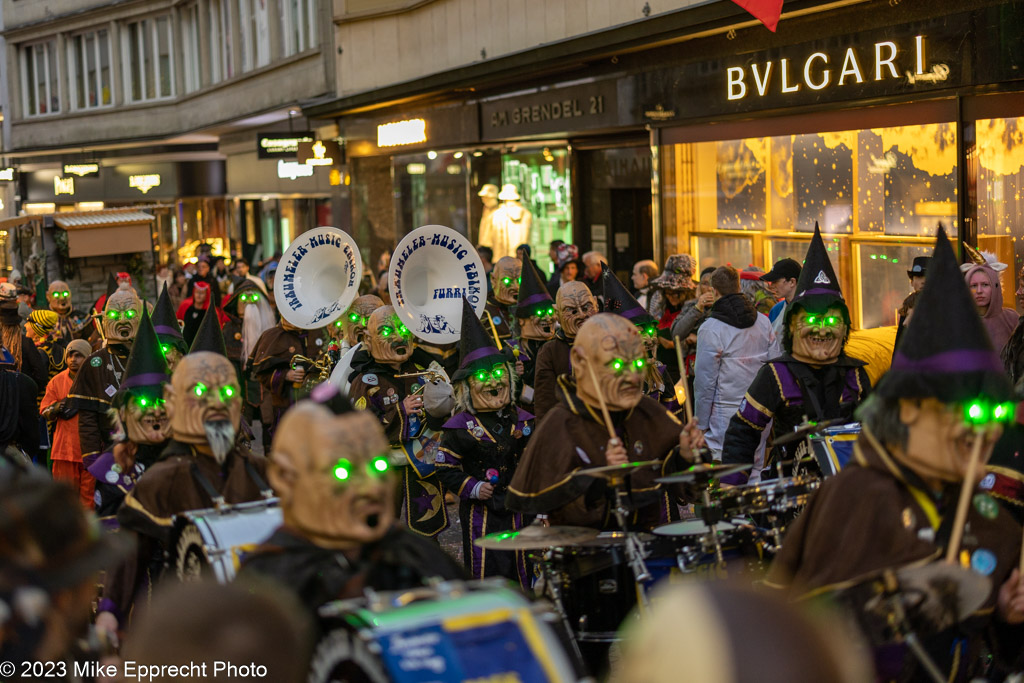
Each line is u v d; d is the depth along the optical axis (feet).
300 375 35.60
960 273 11.51
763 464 21.68
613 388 16.60
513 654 9.33
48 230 56.70
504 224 61.77
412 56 69.82
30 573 8.90
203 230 124.47
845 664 5.21
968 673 11.98
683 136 45.42
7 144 143.02
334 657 9.63
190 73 114.62
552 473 16.71
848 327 19.80
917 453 11.36
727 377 25.11
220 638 7.01
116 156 128.36
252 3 96.07
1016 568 11.85
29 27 134.31
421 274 29.32
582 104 52.06
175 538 13.89
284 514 11.64
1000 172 31.30
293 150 82.33
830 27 36.88
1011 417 11.39
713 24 39.81
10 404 29.12
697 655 5.10
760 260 41.52
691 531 15.25
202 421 15.52
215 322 19.80
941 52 32.91
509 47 57.21
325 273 34.14
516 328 34.27
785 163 39.83
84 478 28.32
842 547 11.35
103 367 26.18
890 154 35.27
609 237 54.54
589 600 15.99
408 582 11.37
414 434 24.32
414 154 72.90
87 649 10.63
